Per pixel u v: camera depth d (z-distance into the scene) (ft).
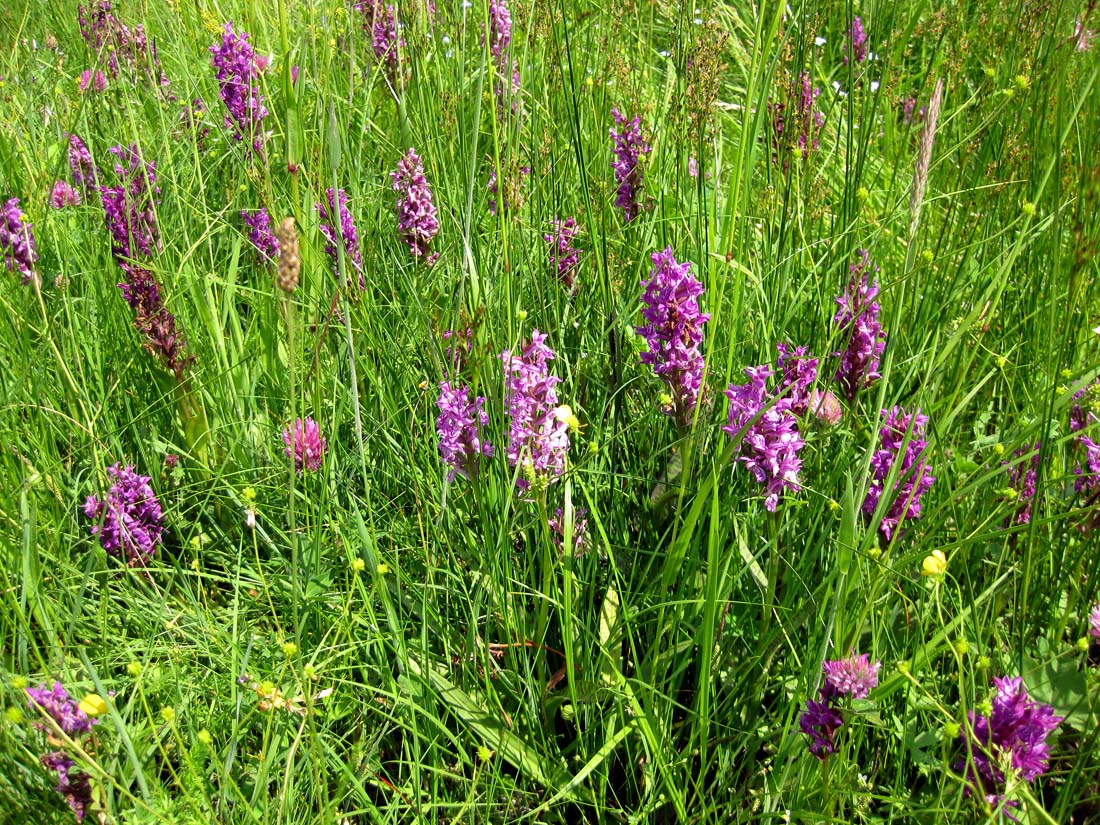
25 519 1.60
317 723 1.58
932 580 1.38
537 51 2.80
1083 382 1.63
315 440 1.83
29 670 1.62
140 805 1.27
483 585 1.68
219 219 2.40
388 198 2.55
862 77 2.60
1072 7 2.58
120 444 1.99
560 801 1.57
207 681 1.63
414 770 1.47
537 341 1.51
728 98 3.64
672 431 1.84
